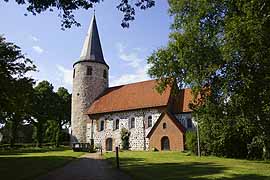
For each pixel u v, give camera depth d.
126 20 13.80
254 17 17.23
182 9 26.30
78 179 14.83
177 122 45.44
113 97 56.47
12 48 29.77
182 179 14.40
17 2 12.56
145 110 50.03
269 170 18.14
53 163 22.72
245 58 20.78
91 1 13.02
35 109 69.19
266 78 20.06
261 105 22.30
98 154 36.59
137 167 19.92
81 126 57.19
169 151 41.28
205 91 25.55
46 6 12.73
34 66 31.58
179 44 25.38
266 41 17.98
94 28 63.28
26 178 14.85
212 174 16.25
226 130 30.33
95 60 60.44
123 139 50.81
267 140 26.11
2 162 23.62
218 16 23.47
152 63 29.61
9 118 35.06
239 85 22.50
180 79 28.45
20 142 89.31
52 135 68.75
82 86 59.06
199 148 33.12
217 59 23.19
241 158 31.22
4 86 28.53
